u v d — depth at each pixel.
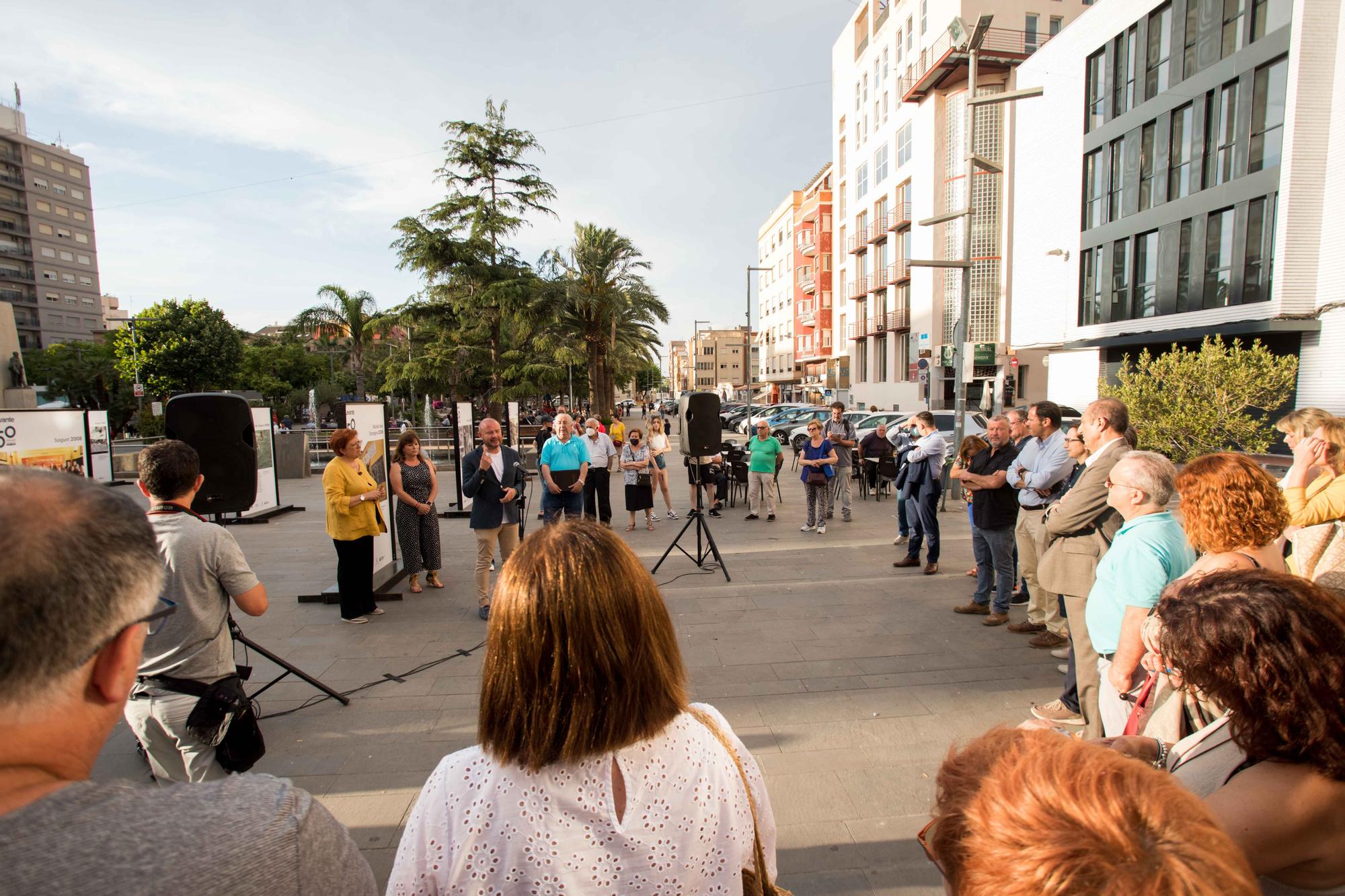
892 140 37.78
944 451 7.31
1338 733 1.20
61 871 0.64
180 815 0.73
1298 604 1.31
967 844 0.85
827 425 11.24
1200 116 18.33
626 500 10.87
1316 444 3.30
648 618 1.16
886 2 38.91
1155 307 19.97
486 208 23.31
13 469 0.82
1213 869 0.69
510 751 1.08
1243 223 17.22
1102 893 0.68
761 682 4.53
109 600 0.79
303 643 5.48
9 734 0.73
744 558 8.42
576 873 1.05
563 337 27.81
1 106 74.56
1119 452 3.62
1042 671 4.66
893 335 39.09
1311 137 16.06
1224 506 2.17
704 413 7.48
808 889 2.61
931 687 4.43
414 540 7.05
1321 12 15.73
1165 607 1.54
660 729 1.13
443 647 5.39
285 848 0.76
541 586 1.11
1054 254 23.73
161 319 37.53
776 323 68.19
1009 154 31.58
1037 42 31.19
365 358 48.78
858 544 9.19
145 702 2.63
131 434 38.88
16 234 71.75
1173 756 1.51
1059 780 0.80
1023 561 5.43
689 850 1.11
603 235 28.59
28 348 73.06
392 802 3.26
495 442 6.23
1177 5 18.94
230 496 4.32
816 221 52.03
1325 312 16.09
